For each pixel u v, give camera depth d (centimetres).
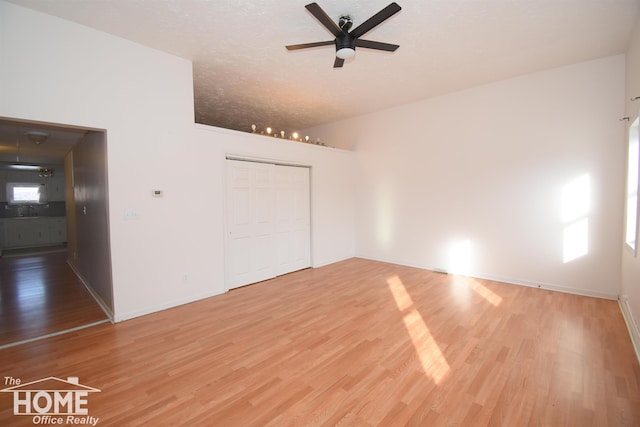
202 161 380
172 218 353
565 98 387
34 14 261
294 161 505
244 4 256
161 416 178
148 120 331
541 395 193
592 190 373
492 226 452
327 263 577
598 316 315
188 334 285
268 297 388
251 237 448
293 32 301
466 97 467
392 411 180
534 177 413
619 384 203
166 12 266
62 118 276
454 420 172
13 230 788
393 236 574
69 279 482
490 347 255
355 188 627
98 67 296
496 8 264
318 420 173
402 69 391
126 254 319
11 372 225
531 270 421
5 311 345
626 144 343
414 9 264
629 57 326
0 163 713
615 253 360
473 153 465
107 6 257
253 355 247
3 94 249
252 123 661
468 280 456
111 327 302
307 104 530
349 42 260
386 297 384
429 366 228
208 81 423
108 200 307
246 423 172
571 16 276
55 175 870
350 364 232
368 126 595
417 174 532
